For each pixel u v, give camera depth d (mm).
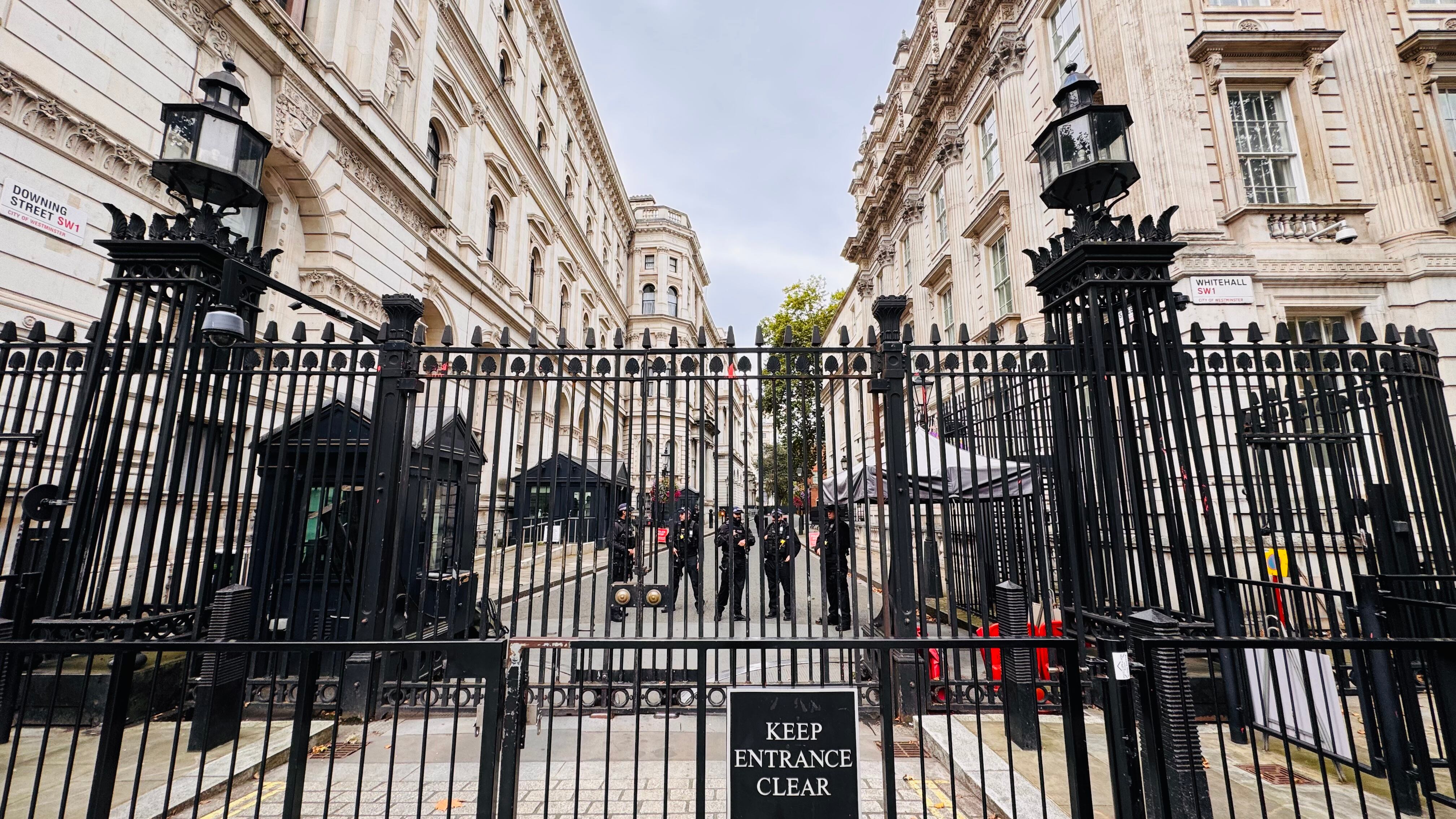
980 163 14469
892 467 4434
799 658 7031
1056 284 3963
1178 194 8578
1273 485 7328
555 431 4270
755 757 2570
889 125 22656
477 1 17844
